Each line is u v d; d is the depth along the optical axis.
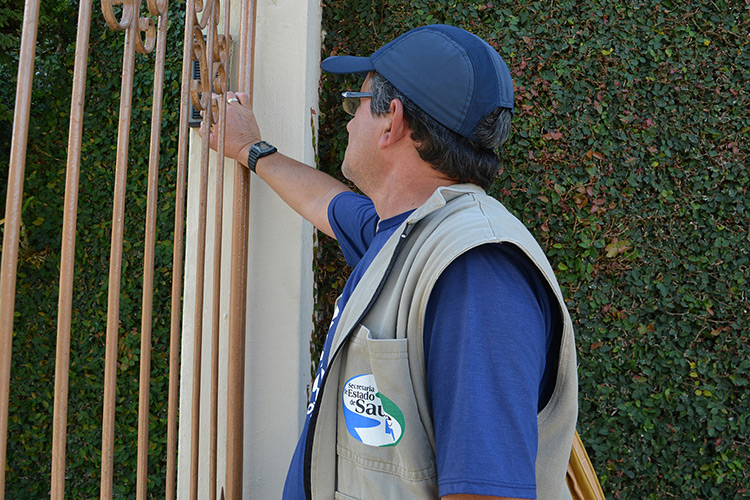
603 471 2.08
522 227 0.88
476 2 2.23
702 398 2.07
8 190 0.74
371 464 0.84
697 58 2.18
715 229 2.12
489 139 0.98
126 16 0.96
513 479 0.68
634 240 2.13
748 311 2.08
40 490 3.43
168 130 3.20
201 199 1.26
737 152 2.12
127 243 3.23
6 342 0.73
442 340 0.76
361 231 1.36
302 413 1.65
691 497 2.05
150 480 3.05
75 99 0.83
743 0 2.18
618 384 2.12
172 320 1.13
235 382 1.49
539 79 2.20
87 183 3.41
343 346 0.90
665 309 2.11
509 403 0.71
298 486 1.04
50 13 3.90
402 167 1.02
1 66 4.18
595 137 2.18
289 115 1.70
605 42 2.20
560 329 0.84
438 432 0.74
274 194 1.66
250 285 1.63
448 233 0.83
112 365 0.93
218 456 1.57
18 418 3.44
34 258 3.60
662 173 2.16
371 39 2.26
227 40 1.49
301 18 1.72
